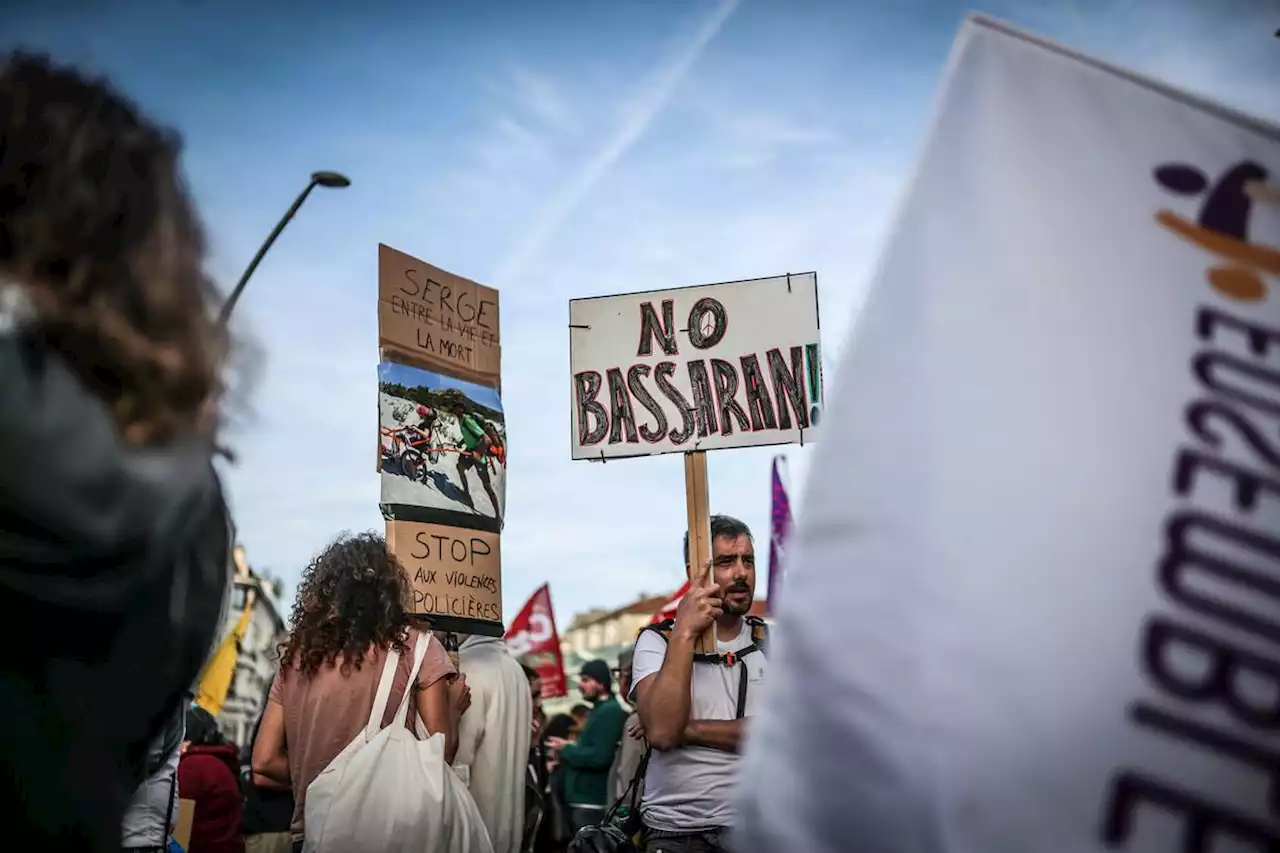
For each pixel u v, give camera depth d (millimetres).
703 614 4398
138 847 3568
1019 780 1225
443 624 5578
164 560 1234
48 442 1125
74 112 1240
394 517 5496
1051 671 1248
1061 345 1373
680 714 4246
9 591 1121
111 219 1218
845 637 1292
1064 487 1308
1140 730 1229
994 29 1554
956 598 1277
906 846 1228
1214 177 1450
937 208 1467
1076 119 1498
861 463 1354
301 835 4465
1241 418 1329
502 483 6012
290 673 4527
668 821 4332
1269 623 1247
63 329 1154
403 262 5770
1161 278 1402
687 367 5082
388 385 5586
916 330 1405
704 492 4910
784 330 5027
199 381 1234
